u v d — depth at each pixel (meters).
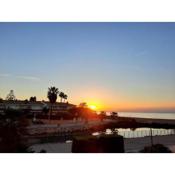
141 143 10.20
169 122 25.56
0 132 5.76
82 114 26.34
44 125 19.12
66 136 17.72
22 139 6.10
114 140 6.13
